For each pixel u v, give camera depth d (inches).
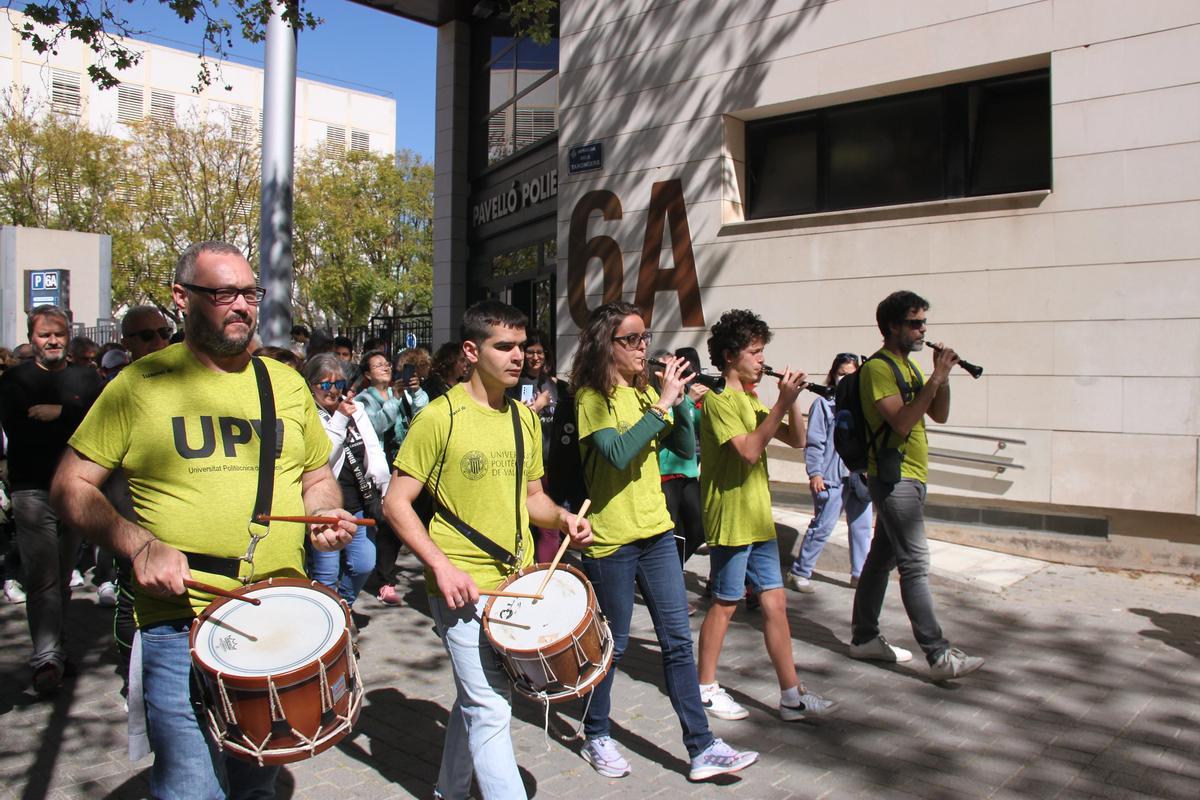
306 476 121.6
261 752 95.9
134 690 108.0
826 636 243.0
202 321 107.0
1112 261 310.0
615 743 165.6
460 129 664.4
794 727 182.2
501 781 125.0
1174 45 298.8
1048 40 323.9
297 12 396.2
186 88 1862.7
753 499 179.0
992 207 333.4
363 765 167.6
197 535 104.6
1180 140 298.0
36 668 200.5
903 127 377.7
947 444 343.0
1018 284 328.5
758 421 183.5
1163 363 300.7
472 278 673.6
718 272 405.7
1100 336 312.2
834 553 318.0
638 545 157.9
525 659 121.0
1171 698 197.5
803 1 382.9
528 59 593.3
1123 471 307.6
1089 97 314.7
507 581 132.7
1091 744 174.2
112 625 254.7
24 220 1196.5
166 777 104.5
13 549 283.0
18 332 703.1
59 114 1398.9
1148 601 273.7
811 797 153.5
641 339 159.8
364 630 251.6
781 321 386.3
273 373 115.9
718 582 183.5
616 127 441.7
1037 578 300.7
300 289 1349.7
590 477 160.2
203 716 102.9
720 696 186.5
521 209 597.6
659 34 426.6
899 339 204.5
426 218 1385.3
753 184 420.8
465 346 136.6
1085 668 216.7
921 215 349.4
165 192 1239.5
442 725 186.5
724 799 152.7
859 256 365.1
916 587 203.3
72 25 361.4
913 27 355.9
